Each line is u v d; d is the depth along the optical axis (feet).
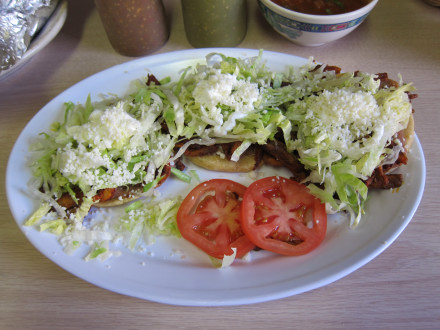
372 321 0.78
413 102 1.14
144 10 1.20
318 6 1.26
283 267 0.83
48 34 1.21
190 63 1.18
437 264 0.85
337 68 1.11
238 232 0.92
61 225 0.87
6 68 1.11
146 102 1.01
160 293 0.77
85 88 1.13
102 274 0.81
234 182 0.99
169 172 1.01
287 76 1.10
